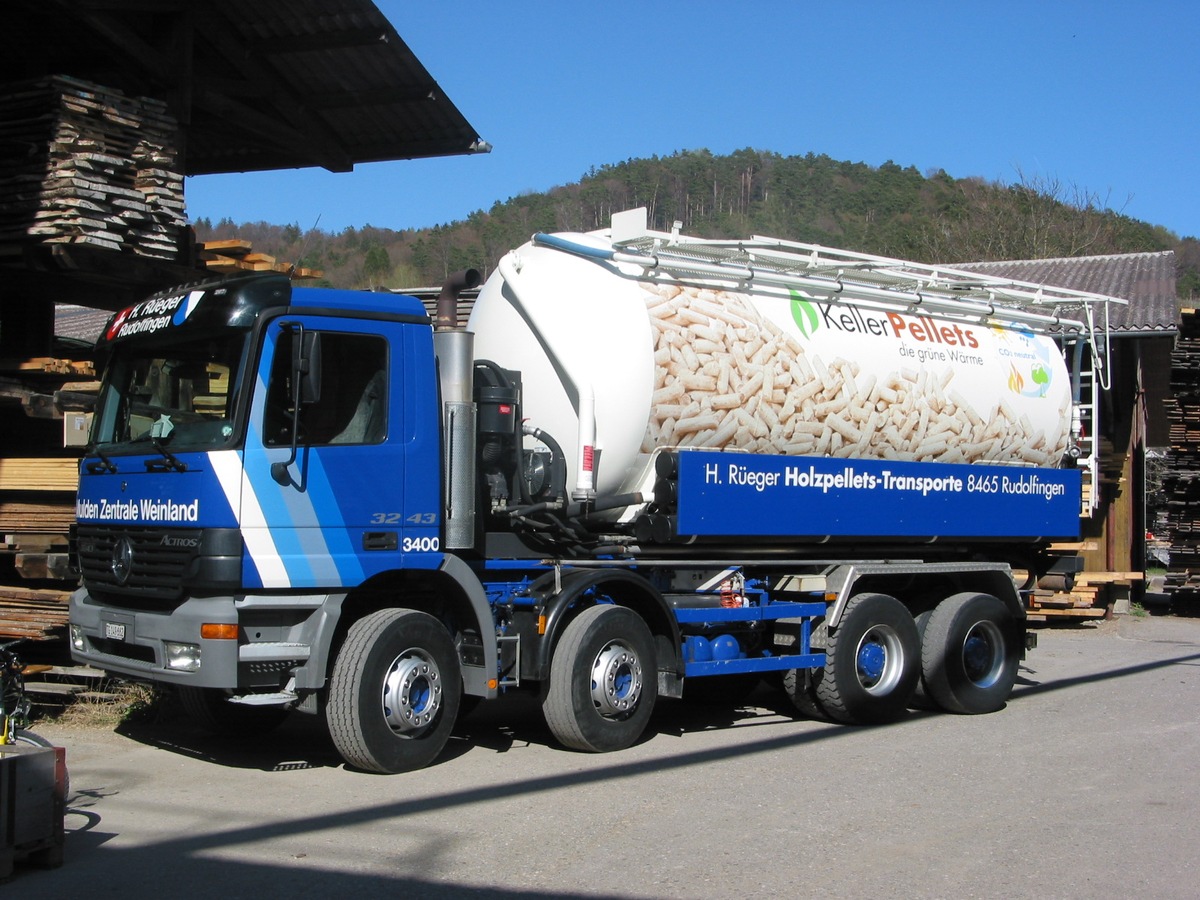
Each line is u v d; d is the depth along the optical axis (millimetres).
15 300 11000
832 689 9578
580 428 8320
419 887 5316
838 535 9602
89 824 6320
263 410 7031
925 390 10281
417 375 7707
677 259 8930
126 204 9695
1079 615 17922
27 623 8883
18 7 10992
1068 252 43406
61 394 9109
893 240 58344
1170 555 19844
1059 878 5586
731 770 7848
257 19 12539
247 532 6910
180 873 5496
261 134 13539
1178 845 6164
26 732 6051
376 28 12680
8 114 9508
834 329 9766
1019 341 11438
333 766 7770
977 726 9766
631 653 8359
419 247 72875
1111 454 19141
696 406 8711
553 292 8734
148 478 7305
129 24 11617
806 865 5727
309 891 5250
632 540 8734
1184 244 67938
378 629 7387
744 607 9195
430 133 14641
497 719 9680
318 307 7301
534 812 6625
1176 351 19344
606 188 80188
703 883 5430
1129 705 10836
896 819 6609
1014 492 11141
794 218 77125
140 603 7473
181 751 8211
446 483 7867
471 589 7828
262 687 7129
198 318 7316
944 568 10430
